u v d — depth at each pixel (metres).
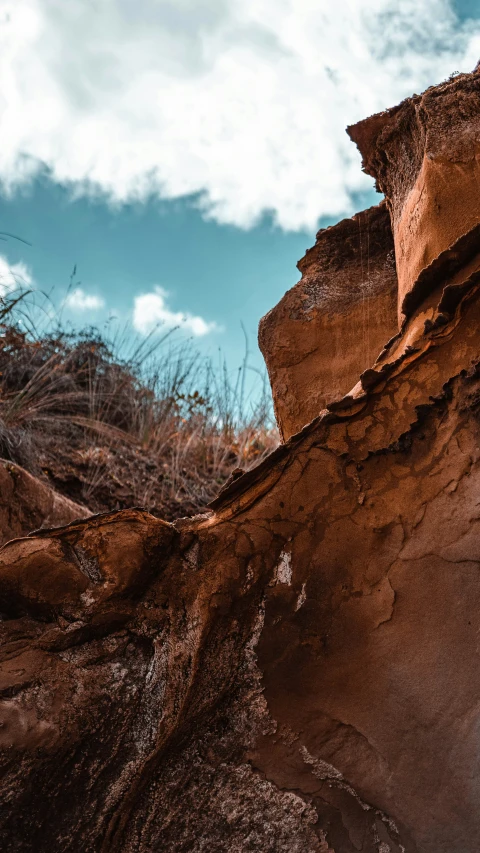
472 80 2.59
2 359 5.82
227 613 2.27
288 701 2.25
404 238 2.71
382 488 2.29
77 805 2.12
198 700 2.21
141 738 2.16
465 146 2.49
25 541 2.25
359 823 2.14
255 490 2.36
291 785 2.19
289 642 2.27
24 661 2.15
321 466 2.33
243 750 2.22
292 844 2.15
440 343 2.25
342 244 3.43
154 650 2.24
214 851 2.15
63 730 2.10
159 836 2.16
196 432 6.54
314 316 3.28
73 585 2.22
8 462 4.02
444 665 2.13
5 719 2.06
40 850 2.07
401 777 2.12
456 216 2.44
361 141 3.06
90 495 5.29
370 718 2.19
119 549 2.26
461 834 2.04
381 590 2.24
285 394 3.25
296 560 2.31
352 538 2.29
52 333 6.60
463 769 2.06
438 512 2.21
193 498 5.73
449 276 2.27
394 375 2.29
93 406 6.14
